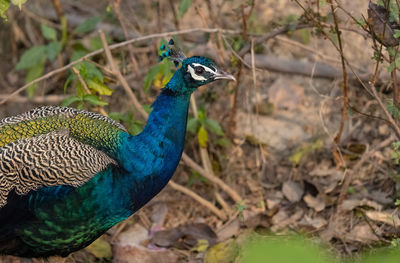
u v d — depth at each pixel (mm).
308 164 8648
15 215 6055
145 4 11016
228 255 7262
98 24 10641
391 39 6164
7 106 10055
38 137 6230
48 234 6160
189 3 7953
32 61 10078
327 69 9195
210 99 9320
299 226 7668
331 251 7273
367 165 8359
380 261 4301
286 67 9305
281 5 10328
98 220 6207
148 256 7543
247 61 9133
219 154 8906
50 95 10305
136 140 6230
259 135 9180
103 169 6102
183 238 7695
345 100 7273
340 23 7980
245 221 7781
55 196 5988
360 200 7832
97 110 8078
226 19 9828
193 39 10047
